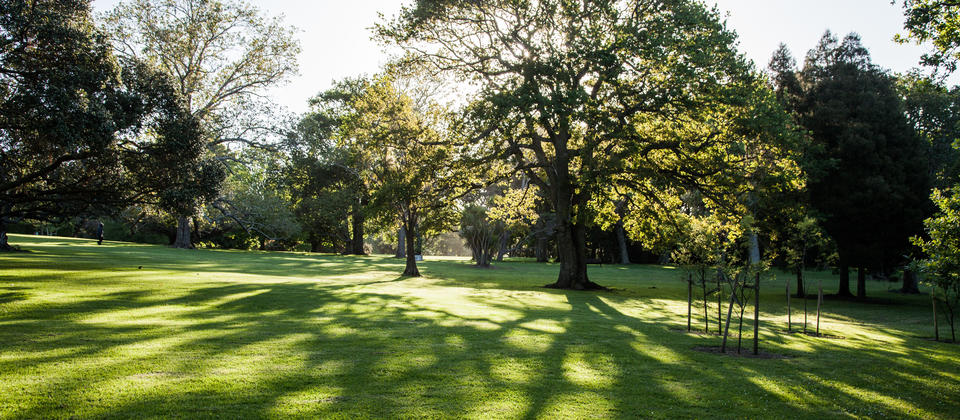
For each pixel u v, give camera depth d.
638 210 25.98
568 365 7.47
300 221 59.19
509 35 23.28
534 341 9.43
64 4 16.58
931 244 12.08
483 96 21.42
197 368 6.57
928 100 33.88
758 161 22.59
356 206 55.25
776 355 8.84
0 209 22.91
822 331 12.95
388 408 5.26
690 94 21.02
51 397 5.20
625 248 63.00
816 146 23.23
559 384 6.38
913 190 23.55
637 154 20.84
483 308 14.95
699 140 22.58
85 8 17.39
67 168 19.14
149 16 32.62
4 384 5.56
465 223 45.94
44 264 20.47
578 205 22.56
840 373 7.50
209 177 19.66
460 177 24.97
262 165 43.31
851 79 25.20
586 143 21.81
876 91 25.05
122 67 17.27
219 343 8.17
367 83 28.58
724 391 6.29
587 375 6.90
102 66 16.19
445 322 11.60
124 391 5.50
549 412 5.28
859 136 23.42
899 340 11.97
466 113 21.98
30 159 17.47
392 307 14.05
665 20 21.25
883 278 43.09
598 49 20.16
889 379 7.23
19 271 16.98
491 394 5.86
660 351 8.84
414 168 26.48
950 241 11.71
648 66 21.42
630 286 29.61
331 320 11.24
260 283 18.84
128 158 18.02
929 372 7.82
